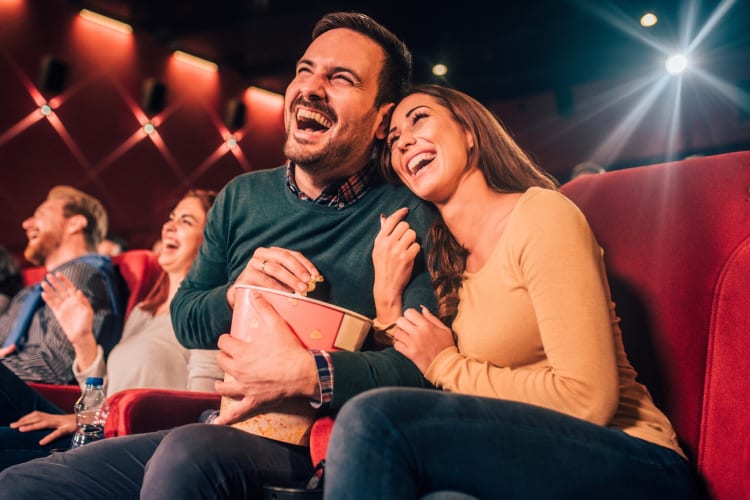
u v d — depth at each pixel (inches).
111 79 234.7
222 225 51.1
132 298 87.7
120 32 239.1
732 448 35.0
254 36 248.8
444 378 37.5
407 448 28.3
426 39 247.6
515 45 253.1
